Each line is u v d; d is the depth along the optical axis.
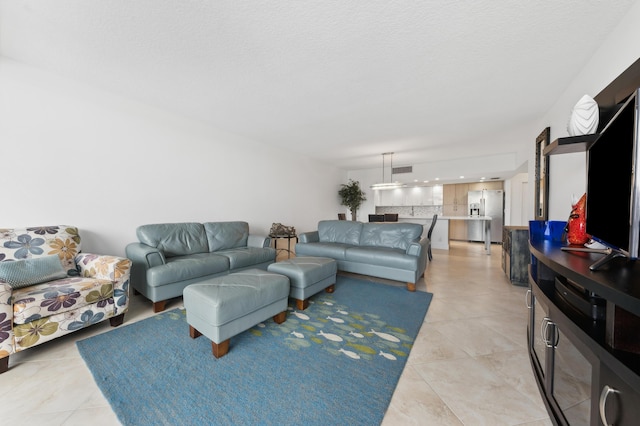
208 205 3.88
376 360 1.63
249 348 1.76
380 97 2.81
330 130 4.03
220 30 1.74
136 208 3.06
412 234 3.66
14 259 2.00
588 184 1.25
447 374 1.49
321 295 2.84
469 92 2.68
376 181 7.59
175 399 1.29
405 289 3.05
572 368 1.01
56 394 1.33
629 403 0.66
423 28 1.70
